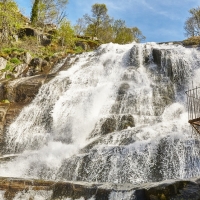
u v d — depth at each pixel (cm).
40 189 889
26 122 1606
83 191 838
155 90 1700
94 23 4981
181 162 1004
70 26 3322
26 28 3203
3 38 2786
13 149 1441
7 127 1574
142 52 2209
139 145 1090
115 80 1964
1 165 1166
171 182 780
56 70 2367
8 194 902
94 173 1041
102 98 1666
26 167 1150
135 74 1927
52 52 2997
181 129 1200
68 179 1062
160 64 2038
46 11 4178
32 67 2417
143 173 998
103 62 2298
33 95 1819
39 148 1397
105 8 5031
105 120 1399
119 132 1246
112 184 873
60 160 1138
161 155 1038
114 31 5206
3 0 2884
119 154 1069
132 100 1595
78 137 1380
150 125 1302
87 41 3522
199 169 970
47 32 3572
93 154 1098
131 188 793
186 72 1944
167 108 1548
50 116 1598
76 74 2039
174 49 2155
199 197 733
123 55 2305
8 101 1816
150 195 750
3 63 2314
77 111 1594
